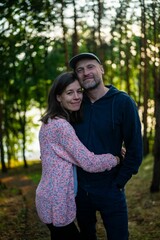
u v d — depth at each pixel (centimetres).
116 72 1653
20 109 1878
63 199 296
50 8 578
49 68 1358
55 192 296
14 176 1448
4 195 856
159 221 537
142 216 580
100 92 324
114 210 318
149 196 694
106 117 316
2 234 514
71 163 305
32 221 581
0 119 1482
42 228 540
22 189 980
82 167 301
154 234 491
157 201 652
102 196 317
